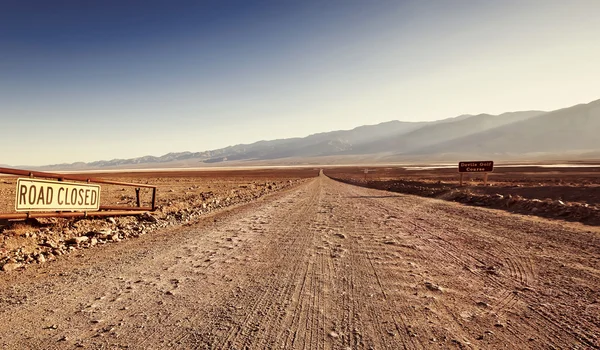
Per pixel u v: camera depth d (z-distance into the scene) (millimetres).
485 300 4332
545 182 35094
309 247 7426
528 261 6172
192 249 7227
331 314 3938
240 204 17188
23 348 3170
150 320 3771
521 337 3350
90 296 4496
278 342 3273
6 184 33594
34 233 8305
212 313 3967
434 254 6754
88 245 7523
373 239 8273
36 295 4527
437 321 3732
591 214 10828
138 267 5859
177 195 24531
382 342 3266
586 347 3145
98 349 3146
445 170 101062
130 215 11859
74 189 9219
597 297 4391
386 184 38500
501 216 12102
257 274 5480
